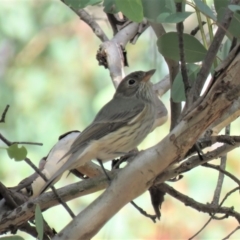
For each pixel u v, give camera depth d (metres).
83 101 15.66
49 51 16.11
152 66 10.31
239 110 7.80
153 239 13.38
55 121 15.36
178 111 7.79
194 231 13.48
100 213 6.38
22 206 7.39
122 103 9.70
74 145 8.81
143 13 6.14
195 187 13.45
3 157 14.12
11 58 15.98
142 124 9.60
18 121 15.32
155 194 8.34
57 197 7.37
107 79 15.95
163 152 6.16
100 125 9.23
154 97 10.12
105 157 9.16
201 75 6.50
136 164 6.27
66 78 15.96
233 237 13.57
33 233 7.86
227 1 6.57
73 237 6.38
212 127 7.79
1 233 7.52
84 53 16.17
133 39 10.65
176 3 6.45
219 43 6.50
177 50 7.14
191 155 7.46
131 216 13.51
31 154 14.68
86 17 10.82
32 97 15.64
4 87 15.77
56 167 8.66
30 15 16.11
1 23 15.82
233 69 5.90
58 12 16.34
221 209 8.11
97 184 7.48
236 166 13.88
